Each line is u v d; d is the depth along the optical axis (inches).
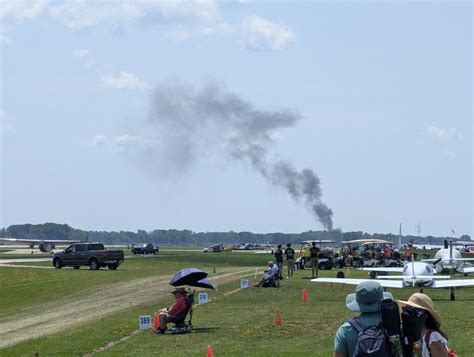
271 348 981.8
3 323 1444.4
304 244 3459.6
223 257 5344.5
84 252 3230.8
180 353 967.0
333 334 1097.4
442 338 477.1
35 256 5674.2
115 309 1604.3
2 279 2529.5
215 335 1131.3
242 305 1569.9
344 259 3353.8
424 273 1833.2
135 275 2662.4
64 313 1576.0
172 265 3818.9
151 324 1278.3
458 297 1776.6
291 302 1622.8
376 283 467.5
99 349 1052.5
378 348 444.1
